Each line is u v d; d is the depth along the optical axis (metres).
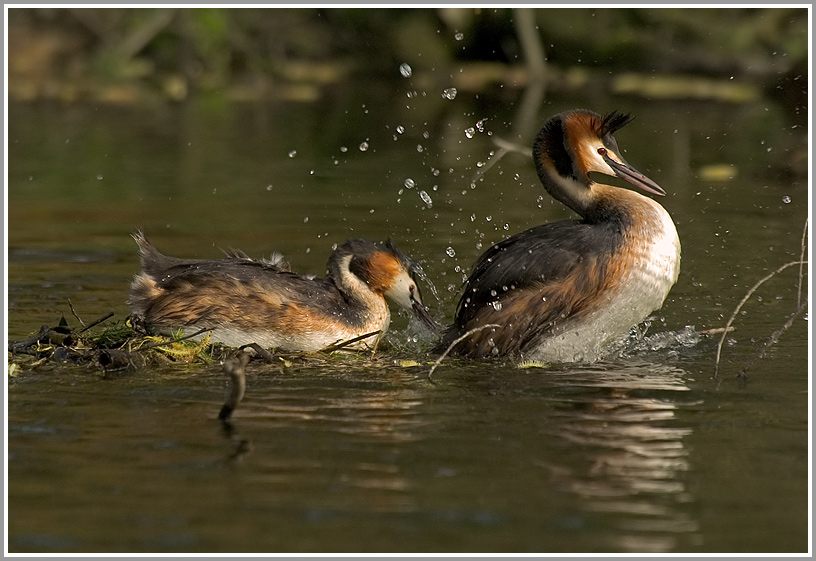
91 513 7.19
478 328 11.02
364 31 36.34
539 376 10.55
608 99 30.12
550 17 33.94
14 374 10.23
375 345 11.76
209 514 7.18
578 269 11.36
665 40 33.03
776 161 22.06
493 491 7.57
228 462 8.06
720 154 22.73
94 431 8.70
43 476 7.78
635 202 11.71
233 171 21.88
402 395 9.81
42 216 17.77
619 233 11.48
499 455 8.24
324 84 35.03
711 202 18.56
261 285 11.46
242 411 9.26
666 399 9.66
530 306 11.38
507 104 29.69
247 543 6.78
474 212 17.95
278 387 10.02
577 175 12.17
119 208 18.41
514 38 34.69
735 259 14.98
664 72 32.56
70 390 9.80
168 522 7.05
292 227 16.91
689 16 32.94
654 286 11.45
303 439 8.56
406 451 8.32
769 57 31.64
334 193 19.62
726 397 9.73
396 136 26.08
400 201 18.89
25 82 33.19
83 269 14.48
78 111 30.12
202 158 23.33
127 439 8.53
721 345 11.42
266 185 20.44
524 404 9.54
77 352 10.82
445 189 20.02
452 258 14.95
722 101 29.66
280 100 32.34
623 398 9.71
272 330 11.40
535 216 17.62
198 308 11.38
